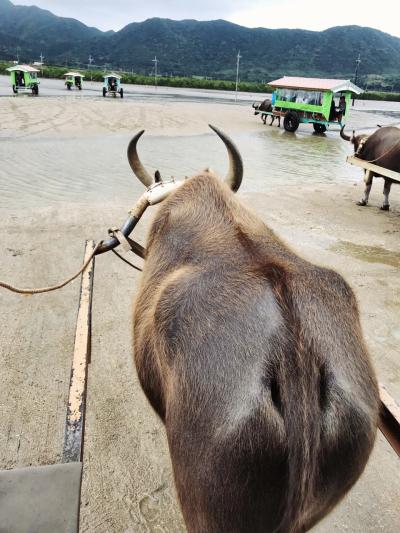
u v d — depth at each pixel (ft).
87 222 27.12
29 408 12.82
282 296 5.85
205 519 5.45
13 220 27.04
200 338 5.85
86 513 10.01
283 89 84.74
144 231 25.82
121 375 14.35
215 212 7.73
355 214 32.42
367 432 5.56
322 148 65.21
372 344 16.47
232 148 9.55
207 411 5.45
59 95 128.16
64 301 18.42
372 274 22.17
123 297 18.90
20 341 15.74
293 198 35.91
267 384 5.28
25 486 6.83
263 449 5.03
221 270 6.53
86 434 12.10
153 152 51.55
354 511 10.30
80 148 51.13
